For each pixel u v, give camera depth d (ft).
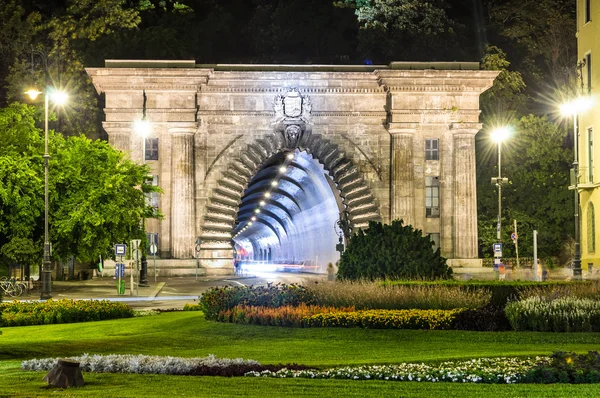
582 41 221.66
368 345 92.22
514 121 316.19
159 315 138.21
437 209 283.18
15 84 319.47
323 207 335.88
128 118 274.16
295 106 280.10
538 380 68.64
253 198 414.62
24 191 208.85
